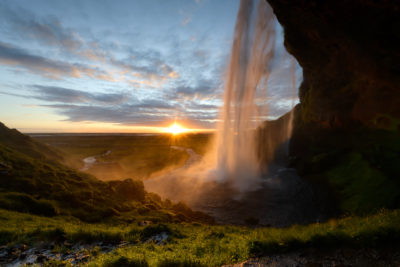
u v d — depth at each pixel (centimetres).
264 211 2608
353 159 3438
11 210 1454
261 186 3694
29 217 1326
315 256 544
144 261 569
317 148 4722
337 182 3144
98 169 5575
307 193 3100
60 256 736
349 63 2572
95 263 591
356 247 549
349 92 3831
